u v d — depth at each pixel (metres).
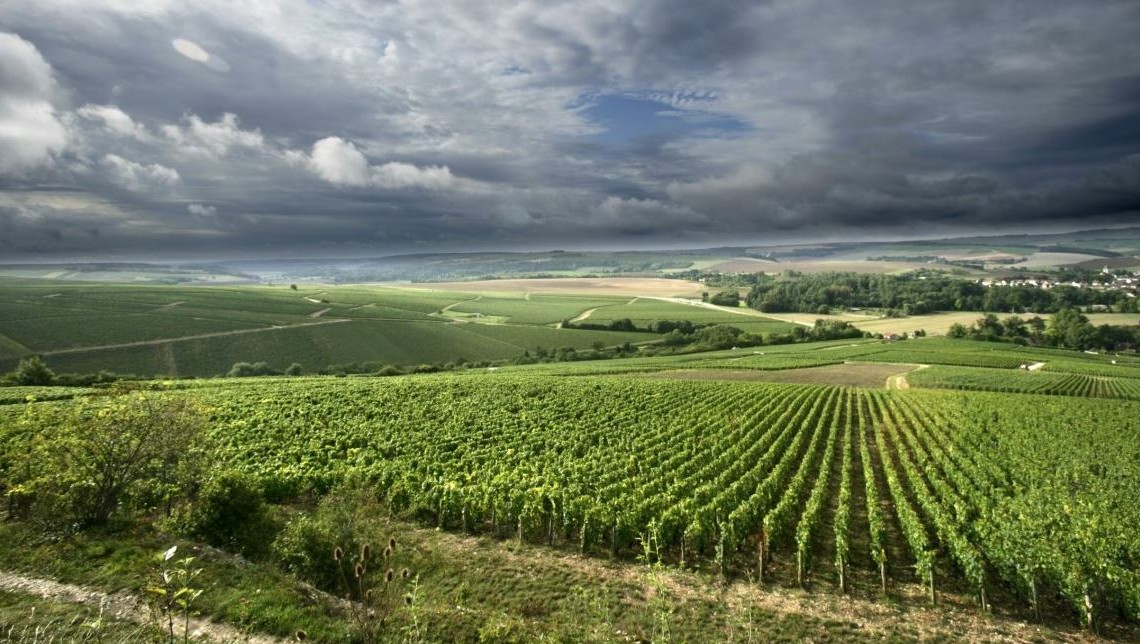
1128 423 53.12
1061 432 49.22
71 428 20.88
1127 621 18.75
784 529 25.98
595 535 23.72
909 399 68.31
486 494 26.78
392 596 12.55
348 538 20.62
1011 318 156.88
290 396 57.47
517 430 46.56
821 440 47.03
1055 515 26.14
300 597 16.84
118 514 20.94
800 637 17.42
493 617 17.16
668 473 34.03
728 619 18.25
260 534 21.27
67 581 16.06
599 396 62.69
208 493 21.33
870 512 26.48
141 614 14.63
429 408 54.38
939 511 26.20
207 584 16.62
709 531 24.47
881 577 21.66
